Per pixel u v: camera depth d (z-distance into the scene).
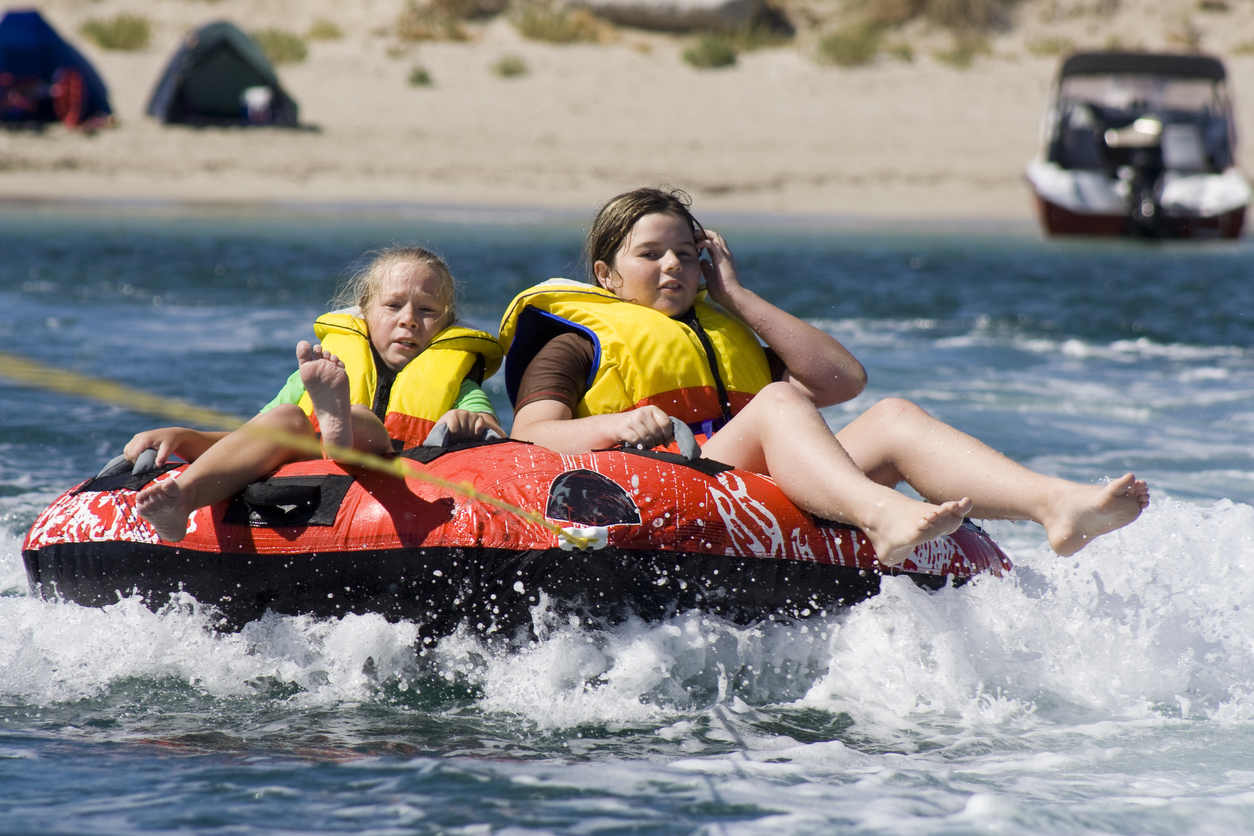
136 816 8.63
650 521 11.34
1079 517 10.96
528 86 100.94
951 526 10.73
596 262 15.10
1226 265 57.66
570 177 84.19
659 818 8.70
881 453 12.36
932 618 11.88
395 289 14.05
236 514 11.80
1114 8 119.75
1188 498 18.64
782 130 95.88
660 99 100.25
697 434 13.92
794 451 11.90
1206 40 117.56
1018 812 8.79
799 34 116.06
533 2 114.88
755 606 11.60
